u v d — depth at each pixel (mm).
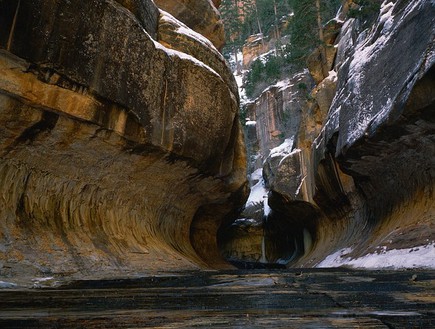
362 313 2670
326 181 18938
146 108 10891
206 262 19422
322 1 28812
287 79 41344
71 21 8664
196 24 19672
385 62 12477
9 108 8125
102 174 11016
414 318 2439
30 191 9070
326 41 26922
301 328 2152
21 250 7875
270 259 32969
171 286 5637
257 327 2213
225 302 3533
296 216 25859
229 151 16172
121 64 10000
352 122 13531
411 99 9836
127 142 10672
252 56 56844
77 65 8820
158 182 13453
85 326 2322
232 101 14727
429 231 9672
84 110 9141
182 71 12461
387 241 11266
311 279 6508
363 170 14141
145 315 2746
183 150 12492
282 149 32000
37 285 5938
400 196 12891
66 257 8688
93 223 10812
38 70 8266
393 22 13438
